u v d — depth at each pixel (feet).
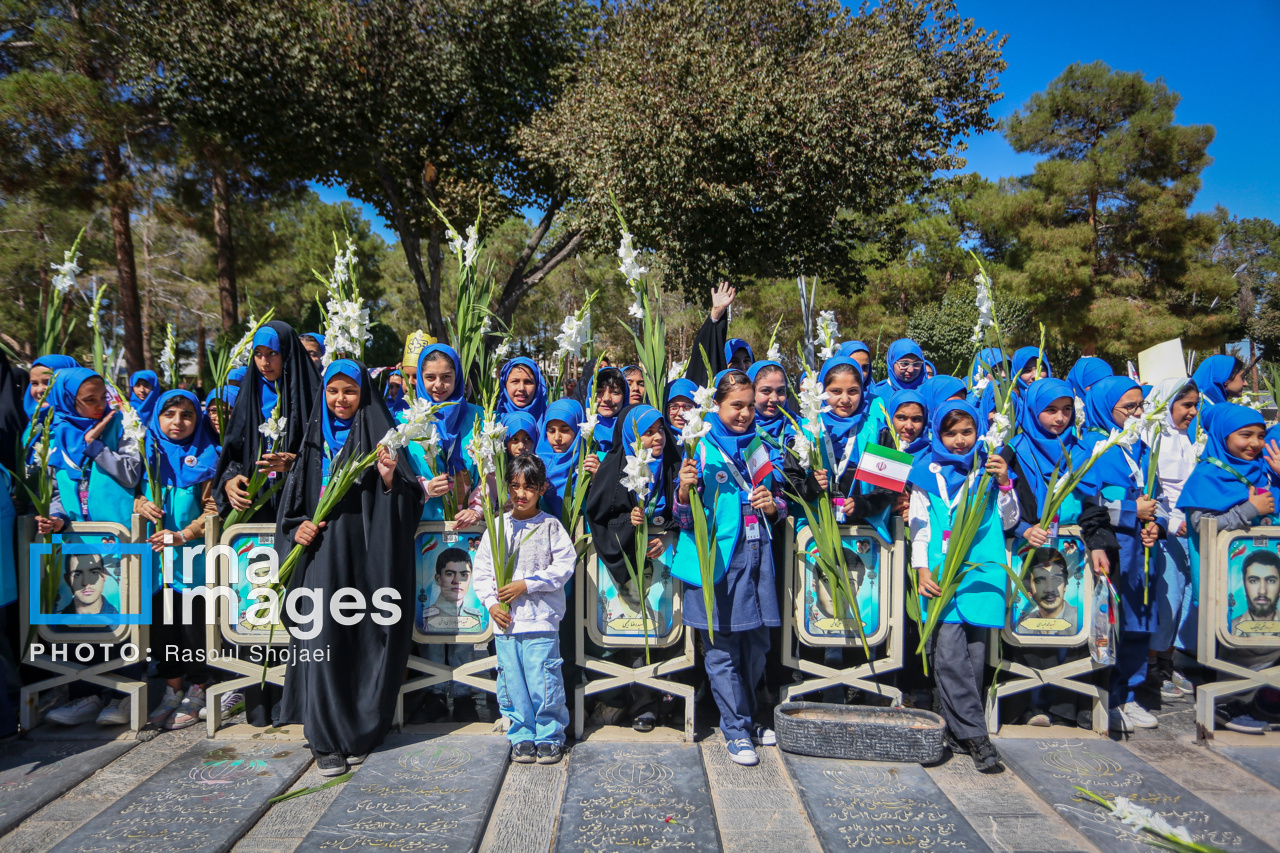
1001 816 9.96
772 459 12.28
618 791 10.43
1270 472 13.04
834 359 13.99
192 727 12.79
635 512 11.50
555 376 18.11
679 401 13.11
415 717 12.97
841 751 11.35
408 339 15.61
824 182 41.78
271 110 46.55
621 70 42.68
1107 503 12.48
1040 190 82.23
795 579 12.55
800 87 40.50
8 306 47.03
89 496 13.69
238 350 15.20
